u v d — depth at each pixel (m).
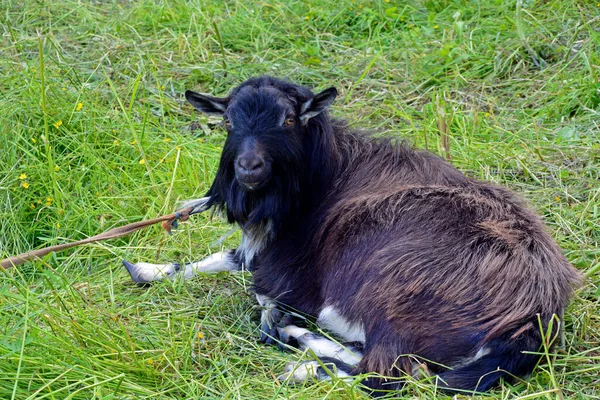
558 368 5.34
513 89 9.05
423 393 4.99
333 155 6.05
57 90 8.71
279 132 5.68
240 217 6.08
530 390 5.06
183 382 5.32
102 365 5.27
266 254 6.13
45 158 7.97
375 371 5.14
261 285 6.12
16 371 5.13
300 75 9.55
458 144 7.89
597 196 7.23
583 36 9.64
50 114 8.34
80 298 6.25
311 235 5.93
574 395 5.13
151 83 9.48
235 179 5.96
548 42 9.58
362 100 9.08
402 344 5.15
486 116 8.51
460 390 4.95
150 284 6.63
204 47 10.16
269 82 5.83
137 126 8.48
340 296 5.56
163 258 7.03
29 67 8.86
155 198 7.46
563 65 9.22
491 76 9.20
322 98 5.71
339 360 5.35
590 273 6.14
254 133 5.65
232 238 7.13
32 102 8.41
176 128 8.76
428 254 5.27
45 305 5.81
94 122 8.40
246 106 5.70
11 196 7.68
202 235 7.19
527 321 5.05
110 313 6.03
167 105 9.02
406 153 6.12
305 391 5.08
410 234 5.41
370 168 6.02
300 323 6.05
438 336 5.09
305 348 5.63
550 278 5.22
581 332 5.72
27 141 7.95
